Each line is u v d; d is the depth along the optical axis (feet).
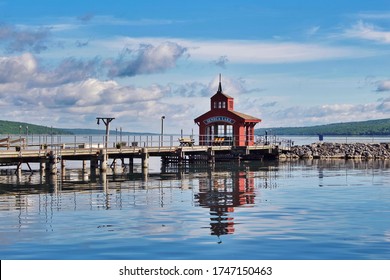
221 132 283.38
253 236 81.10
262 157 288.30
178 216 98.17
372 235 81.76
